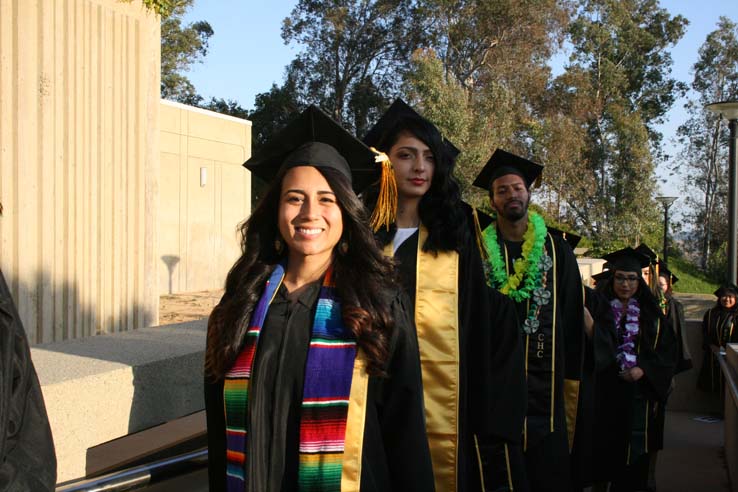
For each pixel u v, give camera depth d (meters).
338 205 2.23
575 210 43.22
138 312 6.67
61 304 5.77
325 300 2.18
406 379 2.17
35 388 1.84
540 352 4.25
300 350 2.14
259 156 2.56
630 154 43.09
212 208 20.44
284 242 2.38
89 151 6.06
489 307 3.36
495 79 38.53
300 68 43.47
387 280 2.25
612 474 5.57
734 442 5.71
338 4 42.66
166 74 42.12
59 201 5.75
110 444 2.95
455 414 3.03
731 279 11.07
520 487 3.72
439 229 3.16
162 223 18.78
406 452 2.15
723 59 50.56
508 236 4.61
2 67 5.26
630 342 5.70
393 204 2.69
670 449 7.31
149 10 6.70
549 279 4.38
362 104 42.41
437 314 3.06
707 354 8.67
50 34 5.61
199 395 2.84
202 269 20.19
